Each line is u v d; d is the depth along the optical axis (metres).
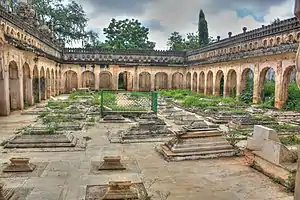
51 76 29.95
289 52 19.31
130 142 9.84
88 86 39.75
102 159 7.86
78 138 10.30
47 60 27.53
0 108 16.03
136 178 6.41
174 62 39.88
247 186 5.97
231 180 6.31
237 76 26.81
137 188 5.79
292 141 9.27
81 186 5.89
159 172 6.81
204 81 34.38
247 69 25.58
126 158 7.97
